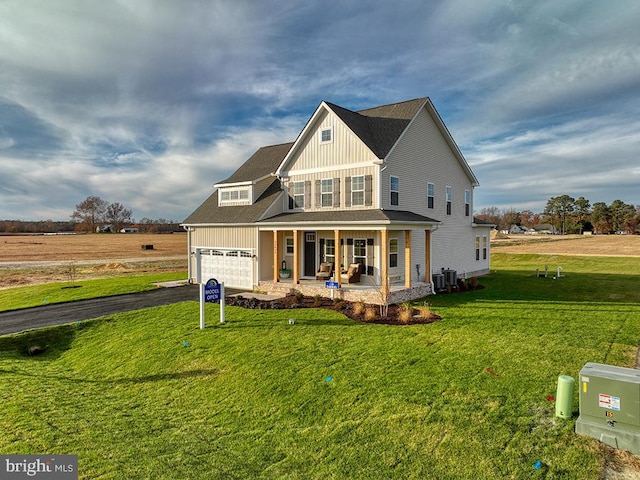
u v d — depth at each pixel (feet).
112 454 20.06
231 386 28.09
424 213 69.51
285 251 72.08
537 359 29.86
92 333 44.14
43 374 33.76
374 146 61.16
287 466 18.61
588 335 36.27
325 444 20.24
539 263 122.01
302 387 26.68
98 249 211.41
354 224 53.78
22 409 25.53
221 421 23.57
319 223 57.47
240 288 70.44
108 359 36.24
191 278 79.41
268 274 69.72
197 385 28.96
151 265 136.05
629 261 115.75
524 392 24.26
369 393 25.08
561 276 85.92
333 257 66.28
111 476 18.10
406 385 25.84
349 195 62.28
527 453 18.37
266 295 61.26
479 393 24.29
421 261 68.23
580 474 16.80
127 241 278.05
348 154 62.39
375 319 43.45
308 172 67.82
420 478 17.16
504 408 22.39
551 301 54.24
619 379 18.61
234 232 71.56
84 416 24.67
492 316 44.65
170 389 28.81
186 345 36.94
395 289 55.31
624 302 53.06
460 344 33.83
